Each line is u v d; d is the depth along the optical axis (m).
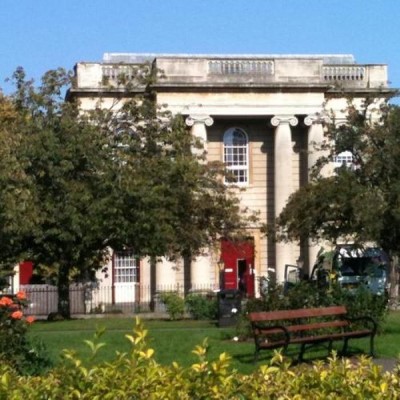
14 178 31.03
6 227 30.73
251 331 20.92
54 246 35.56
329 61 63.31
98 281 50.97
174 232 37.69
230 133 58.56
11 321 15.25
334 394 8.34
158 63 55.66
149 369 8.39
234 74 56.50
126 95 51.16
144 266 54.84
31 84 36.72
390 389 8.49
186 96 56.00
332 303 21.28
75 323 29.59
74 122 35.91
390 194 36.19
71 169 34.66
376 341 20.66
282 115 56.75
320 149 45.03
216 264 55.75
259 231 53.38
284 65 56.84
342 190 38.25
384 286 36.50
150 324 29.31
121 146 37.78
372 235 36.38
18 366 14.77
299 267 48.28
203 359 8.67
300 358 17.62
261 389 8.38
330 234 39.72
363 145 38.66
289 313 18.02
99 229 34.88
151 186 35.97
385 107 38.78
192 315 34.59
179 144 38.78
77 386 8.16
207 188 41.44
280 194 56.62
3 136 33.12
